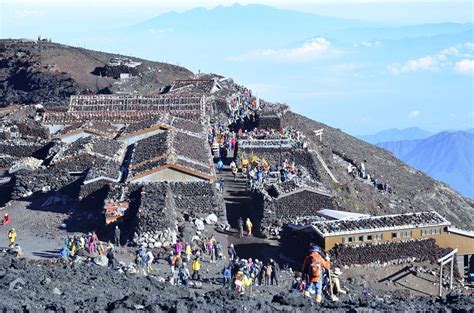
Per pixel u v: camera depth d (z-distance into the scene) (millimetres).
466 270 73812
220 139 113875
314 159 108375
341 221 72875
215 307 33625
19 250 65188
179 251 67188
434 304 37562
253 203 86812
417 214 74875
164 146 92438
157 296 37969
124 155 98625
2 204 88000
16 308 33406
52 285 42000
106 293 41656
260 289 56156
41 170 89938
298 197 83500
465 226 141125
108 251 64562
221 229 80938
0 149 108500
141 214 72438
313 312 34219
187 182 83812
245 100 157875
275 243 77625
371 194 125000
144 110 130375
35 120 124688
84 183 84188
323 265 39719
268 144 108625
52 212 82438
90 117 126000
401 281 68625
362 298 41375
